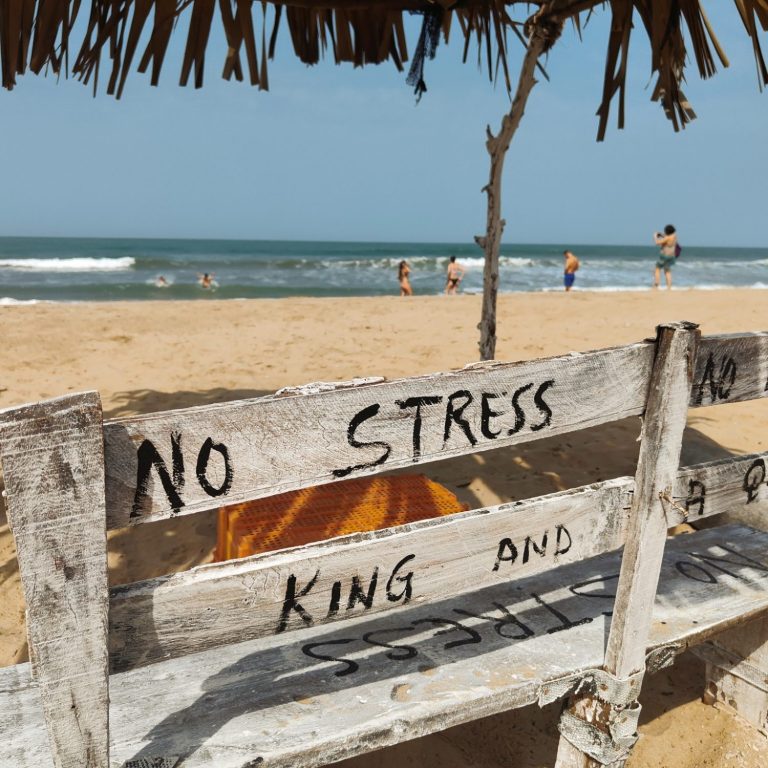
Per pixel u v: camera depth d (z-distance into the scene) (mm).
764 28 3457
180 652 1645
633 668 2359
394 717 2080
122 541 4238
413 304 13141
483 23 4566
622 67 3969
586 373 2012
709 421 6262
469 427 1864
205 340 9297
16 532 1354
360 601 1850
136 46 3574
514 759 2918
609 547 2221
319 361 8156
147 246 103250
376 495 3572
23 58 3490
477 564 1998
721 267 55219
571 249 127562
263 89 4348
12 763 1887
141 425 1455
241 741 1976
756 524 3672
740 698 3215
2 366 7477
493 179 4730
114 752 1926
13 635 3375
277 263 51156
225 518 3412
